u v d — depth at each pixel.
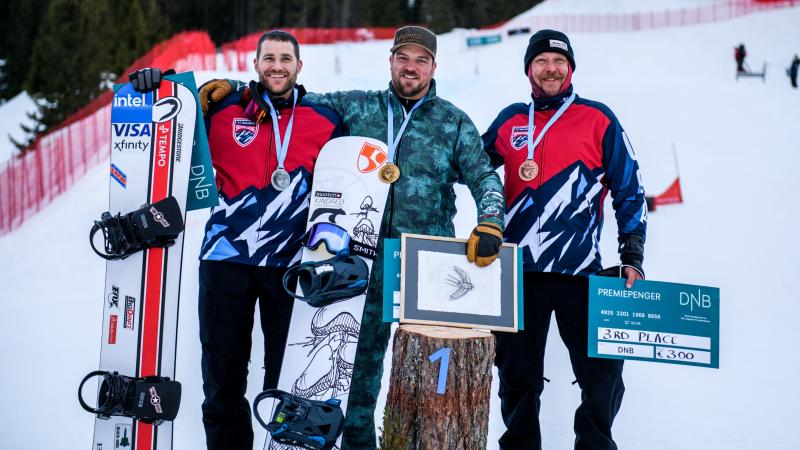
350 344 3.29
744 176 13.57
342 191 3.43
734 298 8.24
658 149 15.43
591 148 3.54
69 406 4.93
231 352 3.37
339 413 3.15
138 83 3.53
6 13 43.56
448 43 37.50
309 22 46.72
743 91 21.16
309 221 3.40
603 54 32.31
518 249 3.37
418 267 3.25
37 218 13.41
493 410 5.08
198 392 5.21
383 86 21.69
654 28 36.94
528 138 3.57
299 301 3.38
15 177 17.03
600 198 3.59
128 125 3.53
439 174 3.49
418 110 3.53
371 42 41.28
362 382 3.46
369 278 3.39
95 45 35.09
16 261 10.36
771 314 7.75
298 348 3.32
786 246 10.11
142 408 3.20
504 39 36.41
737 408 5.25
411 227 3.45
